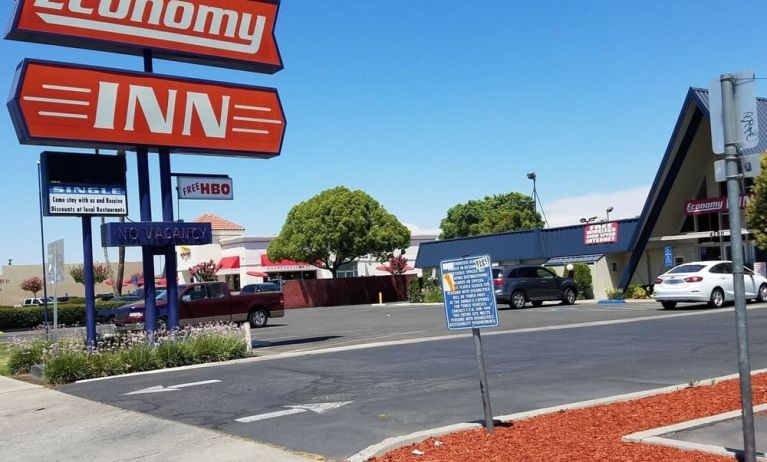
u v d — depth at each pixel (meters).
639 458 6.19
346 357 15.53
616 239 34.22
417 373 12.63
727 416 7.40
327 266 53.66
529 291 30.22
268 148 18.30
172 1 16.92
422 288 46.19
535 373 12.00
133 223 16.28
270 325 29.28
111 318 27.27
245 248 57.16
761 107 32.06
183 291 25.09
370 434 8.26
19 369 16.03
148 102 16.53
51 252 16.89
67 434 9.39
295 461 7.32
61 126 15.40
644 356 13.33
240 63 18.17
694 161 32.03
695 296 23.91
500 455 6.61
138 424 9.68
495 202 74.62
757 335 15.47
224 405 10.62
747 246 31.44
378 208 53.72
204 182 17.50
